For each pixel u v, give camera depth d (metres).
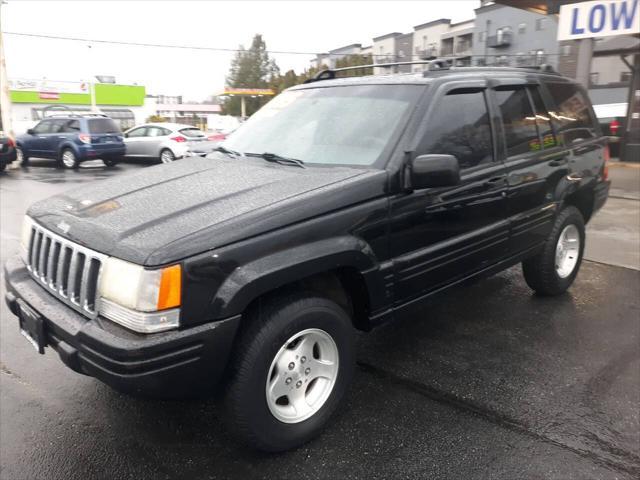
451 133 3.45
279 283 2.52
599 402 3.25
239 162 3.49
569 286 5.04
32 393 3.33
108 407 3.19
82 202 3.01
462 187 3.47
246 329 2.54
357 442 2.87
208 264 2.33
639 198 9.77
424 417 3.10
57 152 16.52
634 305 4.81
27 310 2.79
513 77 4.16
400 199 3.08
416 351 3.90
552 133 4.47
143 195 2.95
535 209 4.24
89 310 2.48
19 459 2.72
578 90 5.07
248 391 2.52
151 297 2.25
